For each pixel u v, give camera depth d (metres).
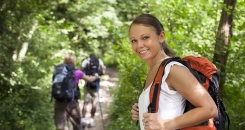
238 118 4.64
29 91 7.95
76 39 13.99
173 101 2.03
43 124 7.68
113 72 18.50
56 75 6.57
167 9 6.24
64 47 11.65
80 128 6.74
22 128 6.78
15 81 7.30
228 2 5.10
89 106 11.06
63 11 13.51
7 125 6.53
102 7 13.22
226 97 4.96
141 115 2.16
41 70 9.20
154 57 2.22
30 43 9.93
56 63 10.70
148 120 1.99
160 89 2.04
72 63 6.84
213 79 2.05
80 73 6.67
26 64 8.91
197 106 1.93
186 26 5.97
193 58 2.11
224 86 5.04
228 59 5.28
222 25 5.10
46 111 8.12
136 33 2.18
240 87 5.04
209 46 5.48
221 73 4.94
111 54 17.62
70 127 8.76
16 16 7.64
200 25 6.00
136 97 5.77
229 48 5.10
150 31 2.16
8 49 7.62
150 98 2.06
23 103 7.62
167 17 6.27
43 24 10.70
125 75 5.80
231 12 5.02
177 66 2.01
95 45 15.13
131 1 10.98
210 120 2.02
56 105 6.67
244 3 5.49
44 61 10.50
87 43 15.27
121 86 6.84
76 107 6.70
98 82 8.91
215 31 5.93
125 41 5.81
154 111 2.04
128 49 5.71
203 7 6.09
